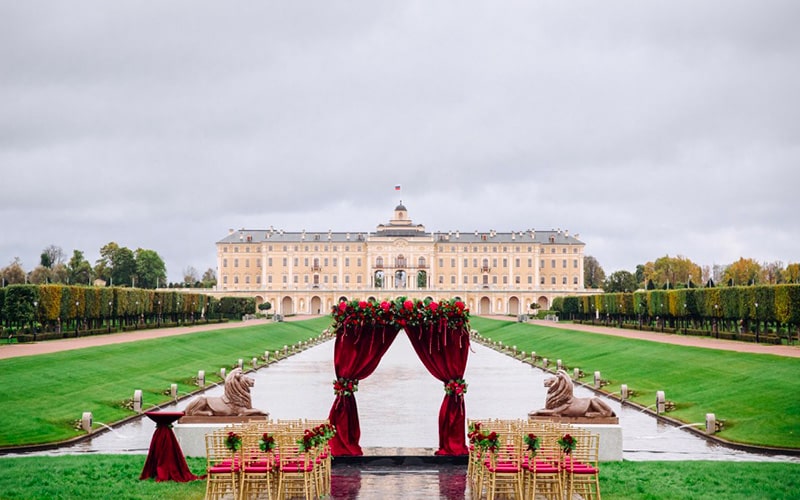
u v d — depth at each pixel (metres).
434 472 30.59
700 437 41.47
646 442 39.97
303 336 146.50
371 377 76.00
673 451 37.25
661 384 61.50
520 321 176.50
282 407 52.22
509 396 58.53
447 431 32.62
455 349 32.53
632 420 48.12
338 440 32.41
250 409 34.50
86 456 34.09
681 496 26.12
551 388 34.50
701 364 65.44
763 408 45.56
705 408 48.88
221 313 189.38
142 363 71.69
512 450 26.08
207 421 34.16
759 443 37.78
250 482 25.61
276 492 25.84
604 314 161.50
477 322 189.00
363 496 26.69
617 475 29.80
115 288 119.38
